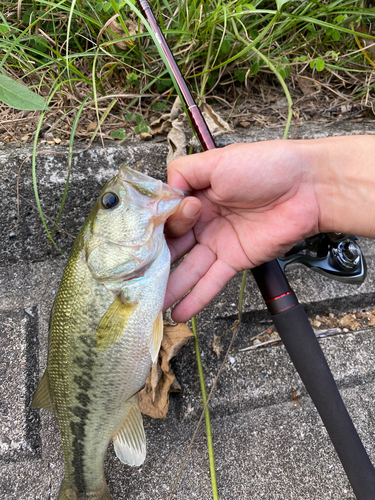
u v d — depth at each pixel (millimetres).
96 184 360
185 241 324
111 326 264
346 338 380
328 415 269
